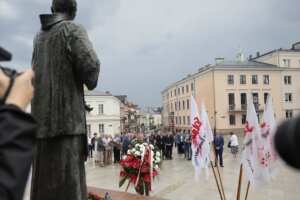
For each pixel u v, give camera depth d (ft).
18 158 3.30
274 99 176.76
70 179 11.00
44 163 11.25
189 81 208.44
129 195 19.61
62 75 11.15
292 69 179.93
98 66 11.09
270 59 189.47
